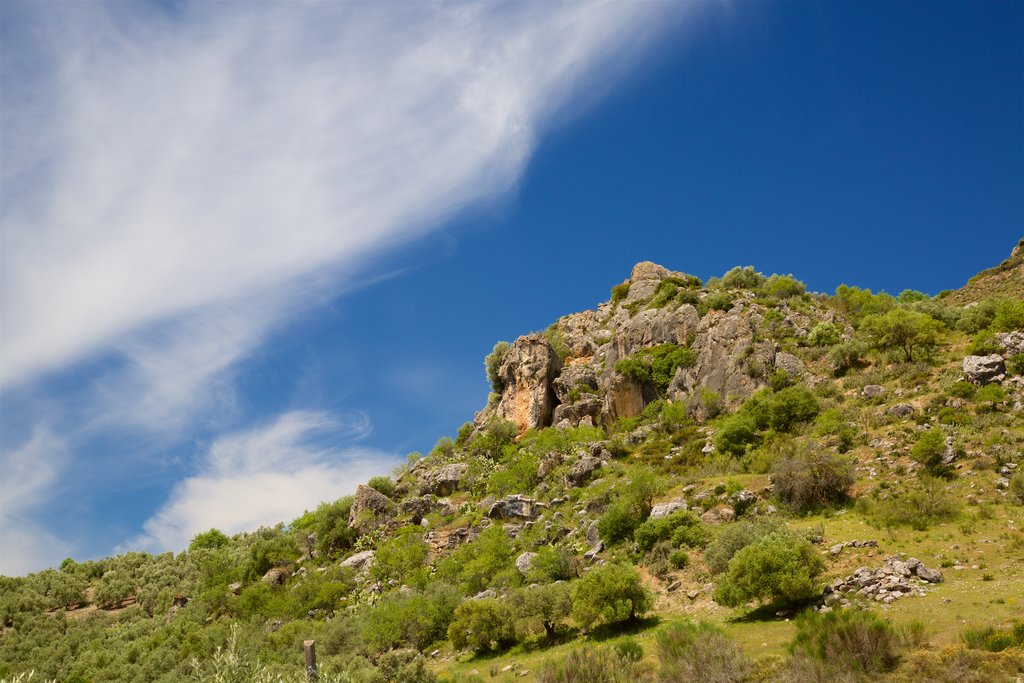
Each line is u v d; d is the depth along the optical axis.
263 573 72.56
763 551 31.28
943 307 77.00
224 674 17.30
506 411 89.19
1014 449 41.19
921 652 21.00
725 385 70.75
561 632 37.59
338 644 45.34
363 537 68.19
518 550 53.50
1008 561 30.16
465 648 40.44
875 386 58.28
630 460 63.59
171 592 73.56
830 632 21.98
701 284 107.06
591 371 88.56
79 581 83.81
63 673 56.12
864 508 40.44
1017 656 19.00
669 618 34.56
